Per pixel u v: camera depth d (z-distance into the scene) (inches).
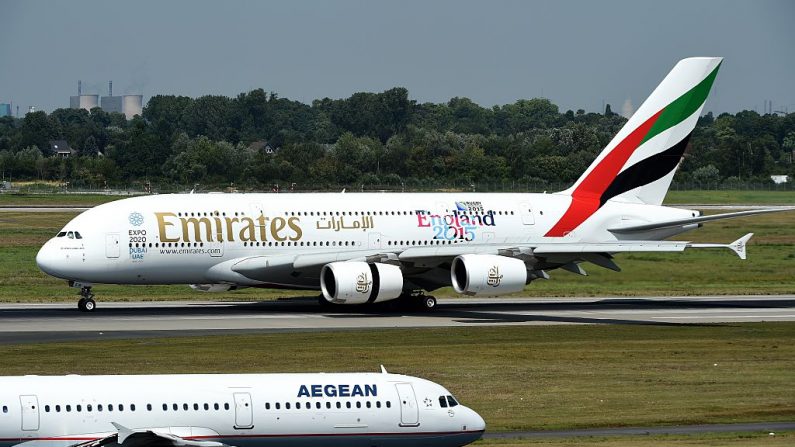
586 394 5743.1
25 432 3708.2
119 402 3814.0
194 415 3855.8
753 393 5797.2
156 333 7598.4
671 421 5162.4
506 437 4825.3
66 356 6574.8
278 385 3988.7
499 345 7239.2
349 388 4035.4
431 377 6117.1
